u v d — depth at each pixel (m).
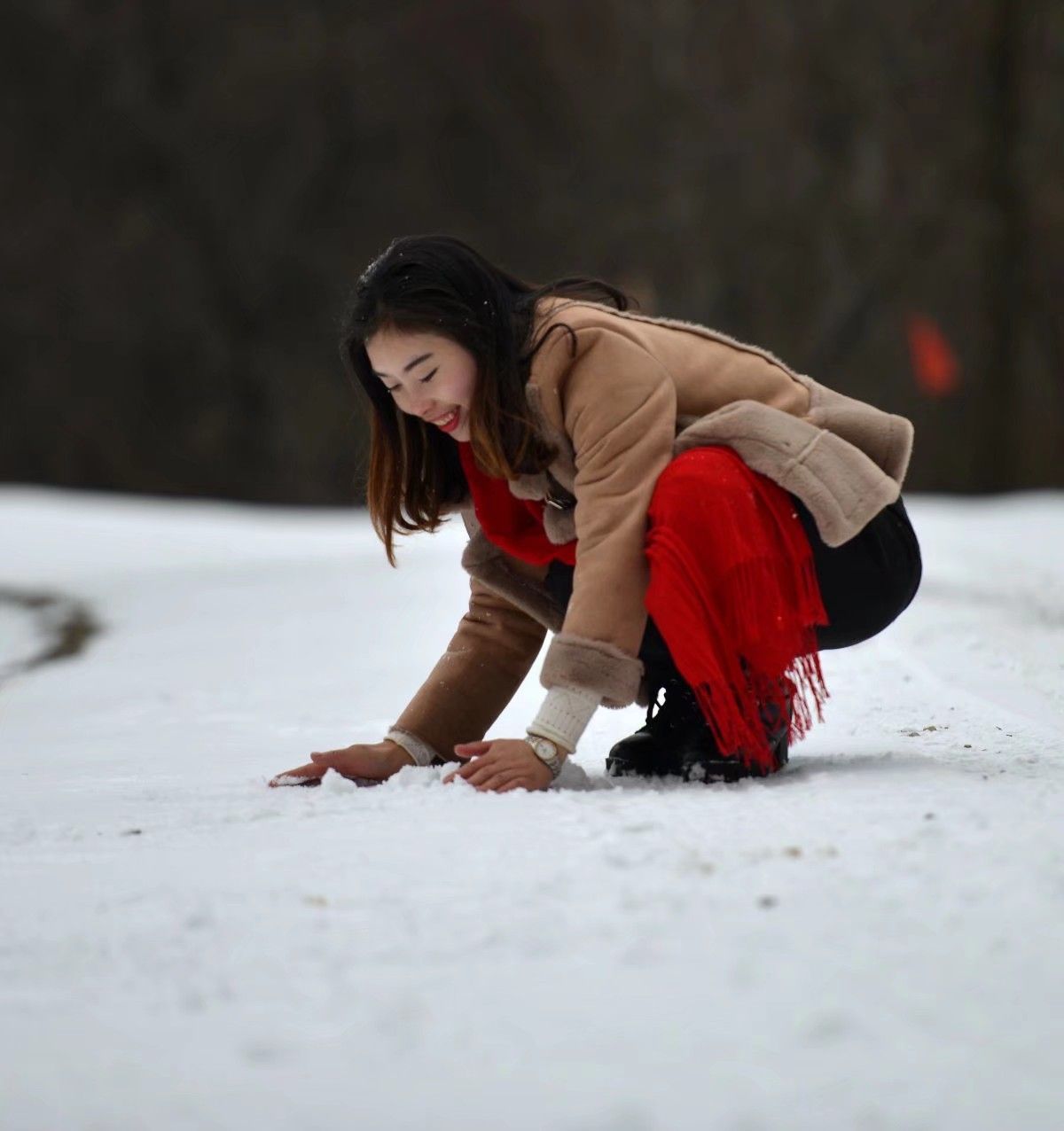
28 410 109.50
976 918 6.83
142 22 109.00
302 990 6.32
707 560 10.31
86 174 109.50
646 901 7.22
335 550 47.00
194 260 110.25
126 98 108.88
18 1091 5.48
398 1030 5.81
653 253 111.56
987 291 107.31
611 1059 5.50
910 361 108.50
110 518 61.78
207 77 109.88
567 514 11.07
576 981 6.23
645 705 11.78
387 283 10.43
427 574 35.47
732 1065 5.42
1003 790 9.71
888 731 13.52
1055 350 105.81
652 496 10.48
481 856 8.28
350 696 19.27
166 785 12.52
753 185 110.88
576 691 10.41
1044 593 28.84
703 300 111.06
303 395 110.75
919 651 20.16
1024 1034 5.64
